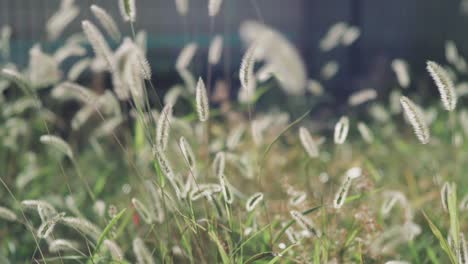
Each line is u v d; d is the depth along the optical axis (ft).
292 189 10.73
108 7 26.63
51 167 15.65
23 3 30.73
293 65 6.13
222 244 8.82
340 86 37.78
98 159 17.72
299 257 9.48
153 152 8.34
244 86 7.98
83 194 14.58
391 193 10.12
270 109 24.26
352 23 40.47
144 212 9.00
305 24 39.40
